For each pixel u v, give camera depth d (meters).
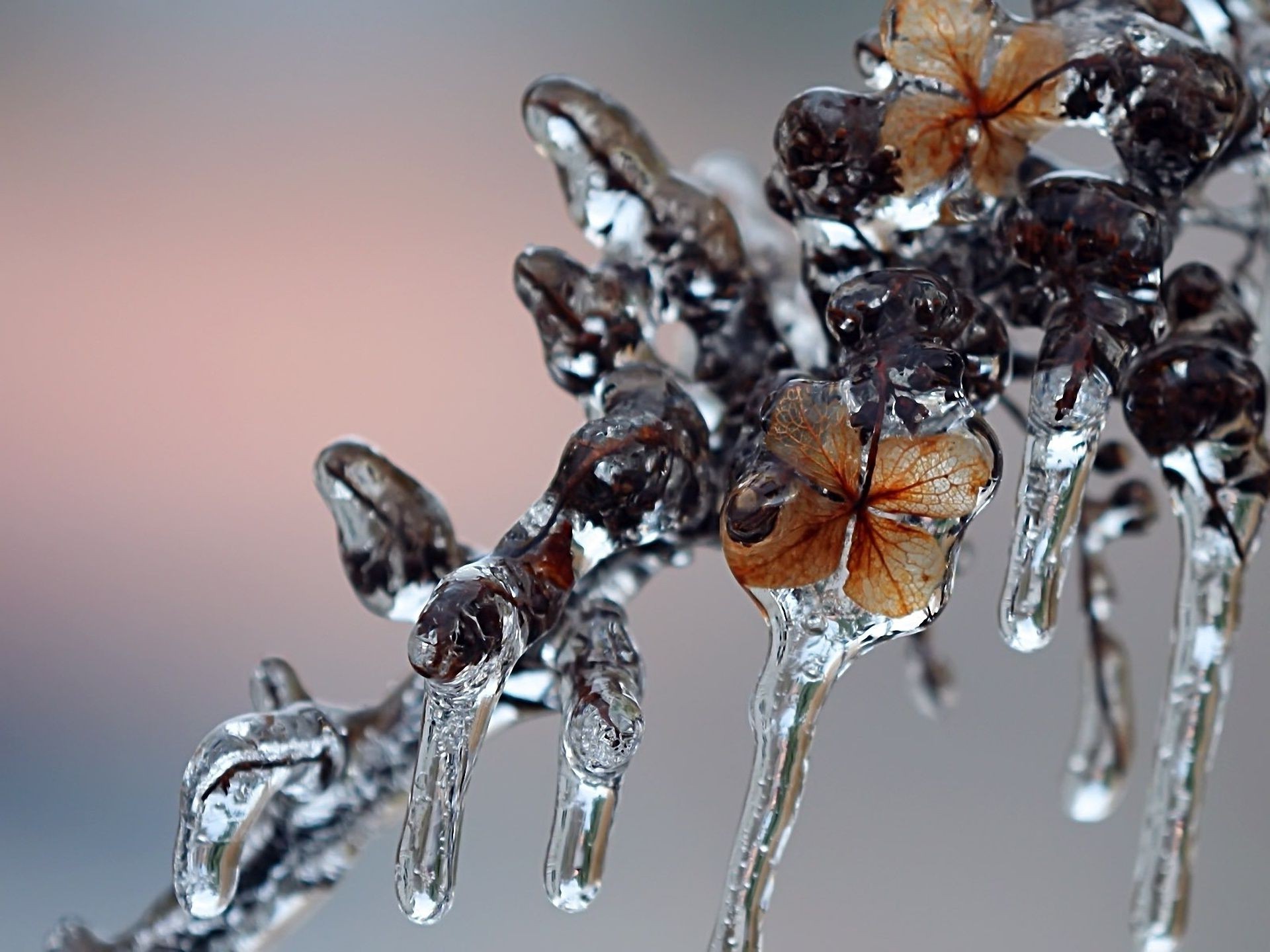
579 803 0.36
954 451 0.35
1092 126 0.37
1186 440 0.37
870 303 0.36
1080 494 0.36
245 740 0.38
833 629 0.35
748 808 0.36
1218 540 0.38
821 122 0.36
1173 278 0.38
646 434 0.36
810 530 0.35
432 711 0.36
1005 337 0.36
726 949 0.36
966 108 0.36
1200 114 0.36
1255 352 0.38
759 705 0.36
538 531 0.36
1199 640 0.38
